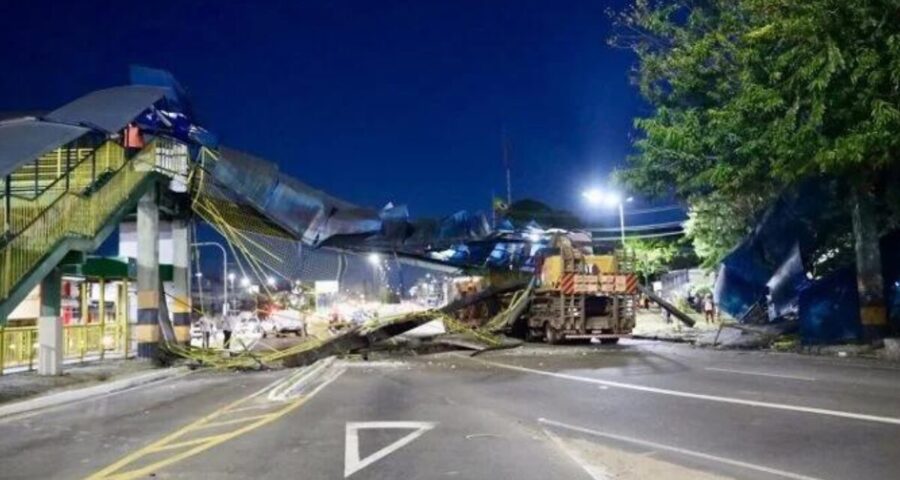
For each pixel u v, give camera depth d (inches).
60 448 408.5
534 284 1321.4
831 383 592.4
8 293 716.7
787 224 1095.0
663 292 2338.8
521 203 1424.7
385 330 1182.3
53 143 746.2
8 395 664.4
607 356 978.7
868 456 337.7
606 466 324.5
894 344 798.5
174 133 1063.0
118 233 1198.3
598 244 1673.2
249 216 1112.8
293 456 362.6
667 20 1008.9
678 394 564.4
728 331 1181.7
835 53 696.4
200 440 416.8
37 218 768.9
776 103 771.4
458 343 1188.5
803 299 986.1
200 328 1722.4
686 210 1829.5
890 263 975.0
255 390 697.6
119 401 642.8
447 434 415.2
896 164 856.3
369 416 493.4
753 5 775.1
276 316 1764.3
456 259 1326.3
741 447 366.6
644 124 973.2
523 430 424.2
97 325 1067.9
